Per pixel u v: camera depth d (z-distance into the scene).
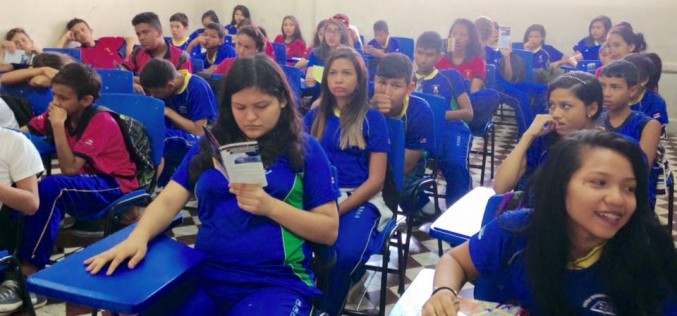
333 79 2.29
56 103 2.47
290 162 1.56
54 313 2.29
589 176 1.05
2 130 2.07
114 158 2.58
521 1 7.02
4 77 3.39
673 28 6.43
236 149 1.29
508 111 7.21
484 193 2.03
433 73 3.89
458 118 3.74
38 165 2.14
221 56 5.40
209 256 1.52
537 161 2.08
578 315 1.16
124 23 6.67
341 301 1.99
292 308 1.41
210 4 8.01
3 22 5.36
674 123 6.59
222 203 1.52
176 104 3.34
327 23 4.98
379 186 2.28
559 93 2.02
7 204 2.06
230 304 1.50
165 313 1.43
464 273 1.30
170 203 1.57
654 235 1.09
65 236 3.02
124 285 1.24
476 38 4.38
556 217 1.11
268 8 8.09
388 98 2.67
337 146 2.33
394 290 2.62
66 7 5.96
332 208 1.60
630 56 2.98
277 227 1.50
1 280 2.25
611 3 6.65
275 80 1.52
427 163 3.47
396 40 6.78
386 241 2.14
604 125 2.38
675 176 4.71
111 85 3.56
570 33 6.89
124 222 2.65
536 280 1.14
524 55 5.62
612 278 1.09
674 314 1.09
